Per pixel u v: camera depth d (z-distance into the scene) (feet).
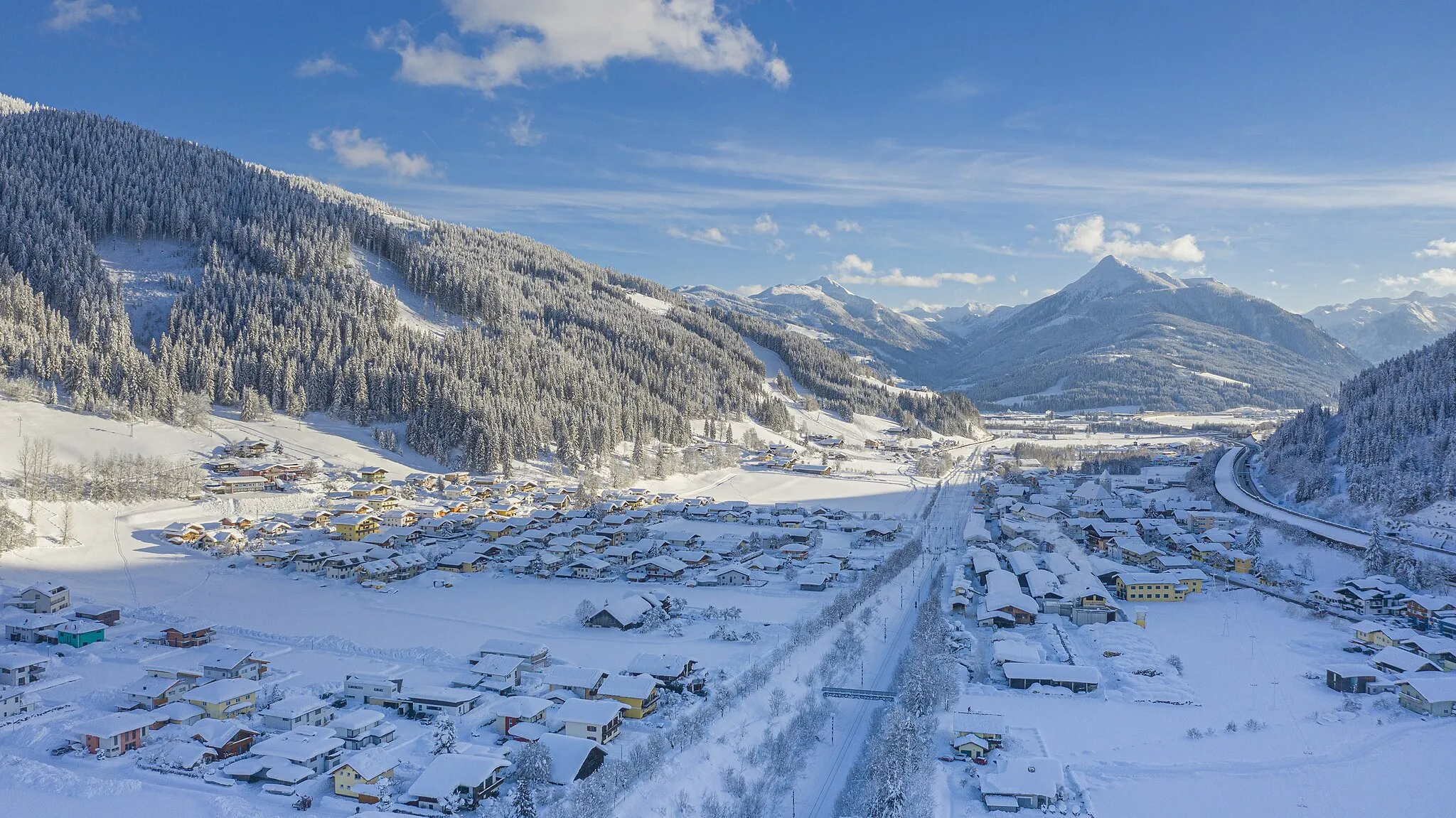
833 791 302.04
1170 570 590.55
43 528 563.89
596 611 476.54
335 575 558.56
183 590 510.99
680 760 303.27
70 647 409.49
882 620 499.51
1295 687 393.09
